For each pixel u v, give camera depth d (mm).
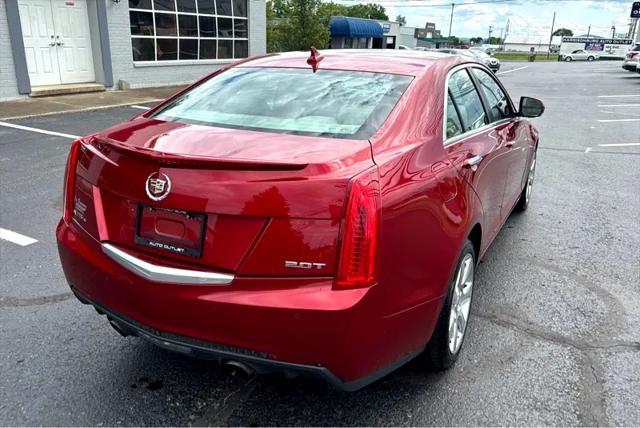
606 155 9039
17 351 3016
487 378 2883
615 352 3154
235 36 18078
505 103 4410
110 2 13789
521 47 104688
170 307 2211
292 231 2053
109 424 2492
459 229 2695
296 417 2572
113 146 2436
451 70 3307
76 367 2896
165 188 2205
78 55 13594
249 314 2076
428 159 2598
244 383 2812
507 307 3670
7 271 3986
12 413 2533
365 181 2117
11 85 11898
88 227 2543
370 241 2094
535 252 4668
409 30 58938
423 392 2760
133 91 14508
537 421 2568
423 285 2424
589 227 5340
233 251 2119
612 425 2553
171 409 2604
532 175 5832
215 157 2197
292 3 26859
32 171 6695
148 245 2307
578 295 3871
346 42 38938
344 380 2170
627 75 31969
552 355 3111
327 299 2031
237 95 3047
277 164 2078
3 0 11391
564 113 14648
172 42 15906
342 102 2811
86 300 2602
